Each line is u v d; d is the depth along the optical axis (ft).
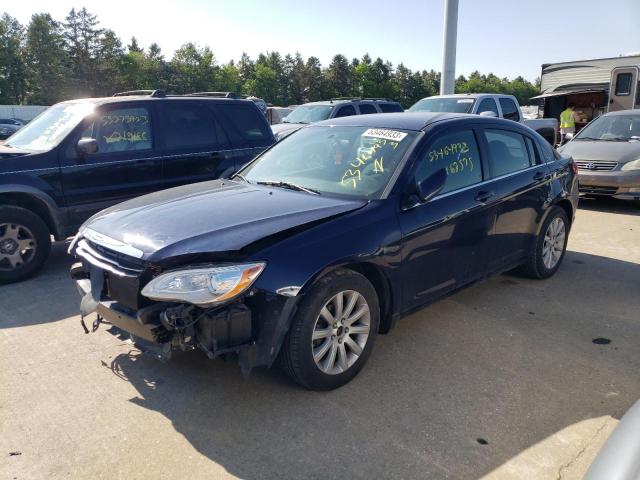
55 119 21.31
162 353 10.42
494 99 42.70
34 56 285.84
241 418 10.71
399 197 12.66
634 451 6.19
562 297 17.30
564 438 10.08
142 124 21.61
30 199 19.24
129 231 11.55
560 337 14.42
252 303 10.53
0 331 14.70
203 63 317.63
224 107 24.12
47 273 20.01
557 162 18.93
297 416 10.77
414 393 11.62
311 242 11.00
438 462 9.44
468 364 12.91
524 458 9.52
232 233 10.82
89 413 10.88
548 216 18.25
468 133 15.24
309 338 10.92
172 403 11.21
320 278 11.07
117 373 12.41
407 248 12.61
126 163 20.94
